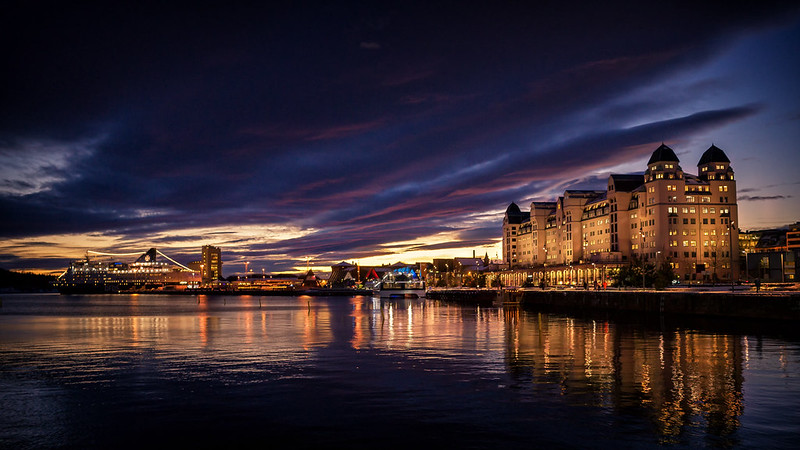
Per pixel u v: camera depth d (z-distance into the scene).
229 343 53.09
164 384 32.81
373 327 71.00
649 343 49.69
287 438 22.81
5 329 73.25
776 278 124.00
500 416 25.20
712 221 160.38
